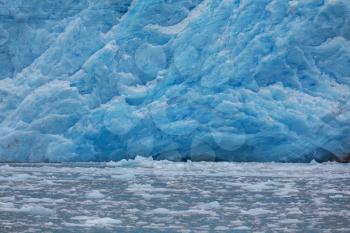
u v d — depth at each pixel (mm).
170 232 37062
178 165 94062
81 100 111125
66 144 107125
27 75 121562
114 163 100312
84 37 119125
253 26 108250
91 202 50375
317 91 102875
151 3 117188
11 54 125875
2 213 43469
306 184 65875
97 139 106562
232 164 95375
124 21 118125
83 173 79750
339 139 97562
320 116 99062
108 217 42562
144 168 89500
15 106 118688
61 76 118062
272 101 101812
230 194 56562
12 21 126438
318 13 106000
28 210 44656
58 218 41688
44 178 71688
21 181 67750
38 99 112625
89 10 120688
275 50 105062
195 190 59656
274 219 42375
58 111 110375
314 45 105312
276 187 62531
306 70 104375
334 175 77500
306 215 44219
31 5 126250
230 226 39406
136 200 51875
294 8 107188
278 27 106875
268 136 99000
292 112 99938
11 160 109312
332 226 39594
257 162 98812
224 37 109625
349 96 101625
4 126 114000
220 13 112000
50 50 121000
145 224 39812
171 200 52156
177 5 117375
